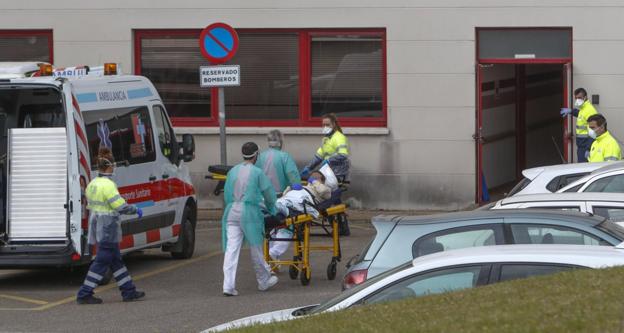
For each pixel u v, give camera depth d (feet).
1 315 128.36
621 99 211.00
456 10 215.31
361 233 196.24
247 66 224.12
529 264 78.23
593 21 211.20
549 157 257.14
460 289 77.36
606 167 140.97
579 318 66.18
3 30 226.17
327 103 222.28
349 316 75.31
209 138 223.51
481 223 98.94
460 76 216.13
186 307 131.54
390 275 80.48
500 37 215.92
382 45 219.41
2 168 146.51
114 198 134.51
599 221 98.94
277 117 224.12
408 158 218.38
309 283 147.64
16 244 144.56
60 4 224.12
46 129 144.36
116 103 154.10
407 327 69.77
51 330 118.93
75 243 141.49
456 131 216.95
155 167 162.20
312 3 219.61
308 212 144.66
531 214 98.94
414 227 100.07
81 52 224.33
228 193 139.95
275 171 156.35
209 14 222.48
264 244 148.66
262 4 221.05
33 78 141.49
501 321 67.87
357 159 219.82
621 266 77.51
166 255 179.42
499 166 239.91
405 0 216.54
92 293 135.44
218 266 165.89
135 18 223.51
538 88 254.68
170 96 225.97
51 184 144.25
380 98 220.43
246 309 129.18
